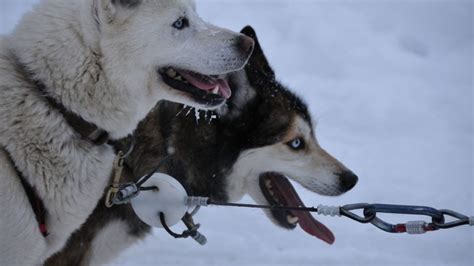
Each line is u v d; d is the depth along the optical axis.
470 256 6.76
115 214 5.38
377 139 9.70
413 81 11.65
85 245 5.30
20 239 4.25
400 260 6.62
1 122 4.20
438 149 9.51
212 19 12.73
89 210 4.57
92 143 4.45
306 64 11.86
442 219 4.19
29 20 4.38
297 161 6.10
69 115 4.32
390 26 13.34
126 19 4.35
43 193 4.31
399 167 8.85
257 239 7.05
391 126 10.15
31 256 4.36
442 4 14.07
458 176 8.69
